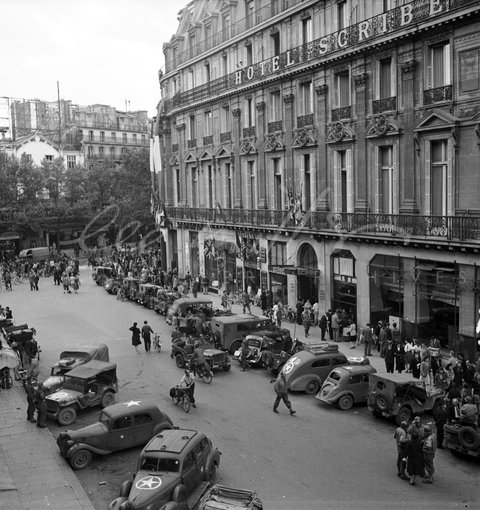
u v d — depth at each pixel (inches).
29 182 2657.5
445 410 677.9
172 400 862.5
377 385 762.8
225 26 1752.0
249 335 1052.5
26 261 2361.0
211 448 606.5
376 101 1160.8
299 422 765.3
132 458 666.8
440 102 1018.1
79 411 818.2
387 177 1172.5
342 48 1218.0
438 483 591.8
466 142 983.0
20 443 711.1
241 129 1662.2
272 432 731.4
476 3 925.2
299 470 623.8
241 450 677.3
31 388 780.6
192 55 1963.6
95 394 813.2
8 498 570.6
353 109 1230.3
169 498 522.6
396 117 1119.0
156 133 2210.9
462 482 593.6
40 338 1277.1
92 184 2755.9
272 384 935.0
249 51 1630.2
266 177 1561.3
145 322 1180.5
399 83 1109.1
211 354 988.6
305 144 1378.0
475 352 968.3
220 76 1784.0
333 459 650.2
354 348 1141.1
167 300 1530.5
